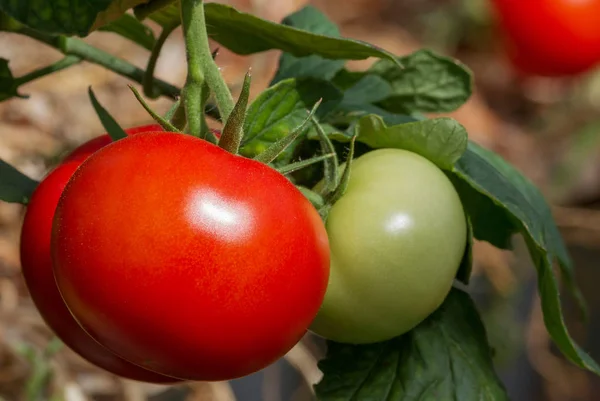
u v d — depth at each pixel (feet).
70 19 1.32
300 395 2.83
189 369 1.12
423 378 1.36
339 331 1.30
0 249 2.17
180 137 1.11
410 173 1.27
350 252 1.25
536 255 1.35
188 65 1.18
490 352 1.40
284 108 1.25
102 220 1.07
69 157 1.33
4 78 1.46
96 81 2.52
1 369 2.11
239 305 1.08
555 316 1.32
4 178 1.34
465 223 1.30
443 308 1.40
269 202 1.09
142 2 1.28
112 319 1.09
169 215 1.06
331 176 1.25
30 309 2.18
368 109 1.43
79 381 2.18
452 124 1.27
